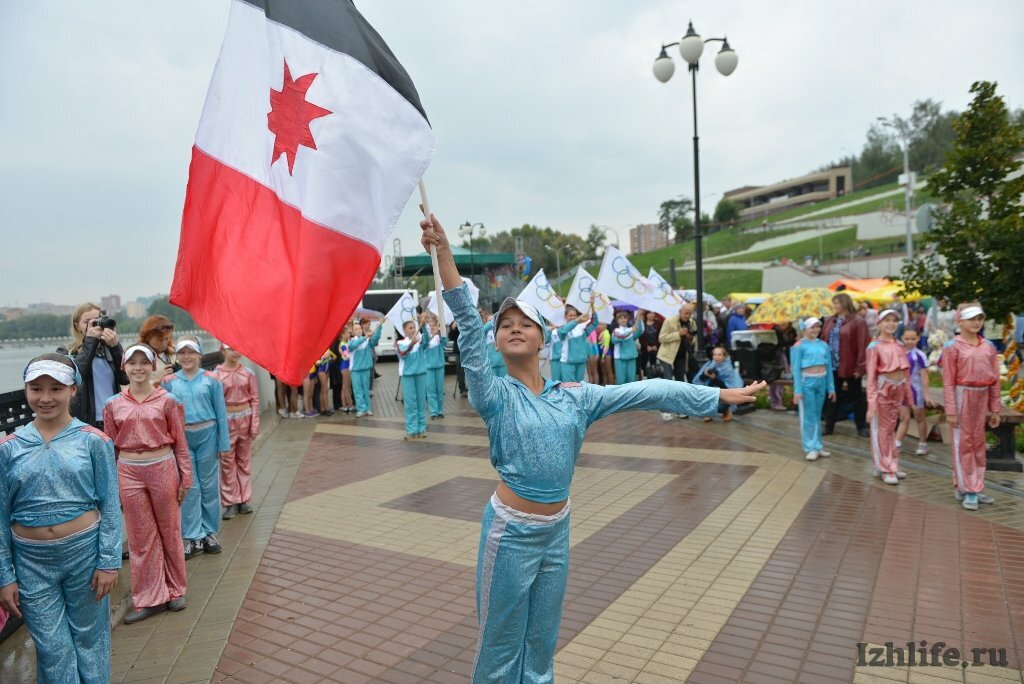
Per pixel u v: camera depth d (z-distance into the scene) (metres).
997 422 6.80
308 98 3.62
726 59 13.39
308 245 3.51
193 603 5.36
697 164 13.66
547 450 2.76
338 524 7.28
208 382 6.50
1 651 4.59
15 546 3.54
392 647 4.53
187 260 3.74
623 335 13.98
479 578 2.89
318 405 15.78
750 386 2.81
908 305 20.25
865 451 9.55
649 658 4.24
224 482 7.62
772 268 59.44
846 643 4.34
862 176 99.50
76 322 5.83
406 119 3.58
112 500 3.74
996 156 9.72
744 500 7.48
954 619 4.60
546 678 2.97
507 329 2.88
